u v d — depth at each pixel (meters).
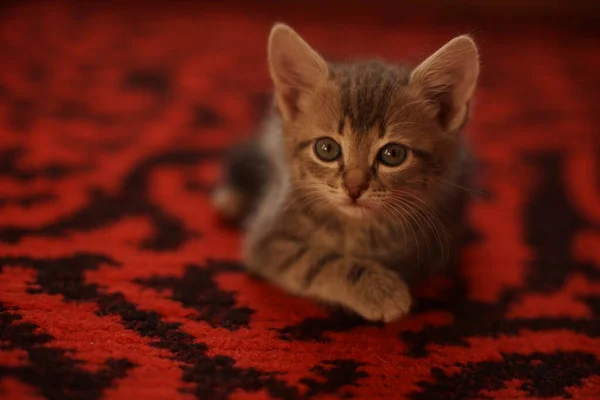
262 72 0.72
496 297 0.51
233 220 0.56
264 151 0.56
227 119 0.65
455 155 0.50
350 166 0.48
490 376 0.46
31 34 0.76
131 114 0.65
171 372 0.44
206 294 0.49
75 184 0.56
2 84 0.66
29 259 0.50
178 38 0.80
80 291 0.48
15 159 0.58
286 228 0.50
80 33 0.78
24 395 0.42
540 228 0.56
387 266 0.50
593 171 0.62
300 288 0.49
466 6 0.94
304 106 0.50
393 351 0.47
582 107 0.69
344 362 0.46
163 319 0.47
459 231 0.52
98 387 0.43
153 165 0.59
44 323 0.46
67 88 0.67
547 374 0.46
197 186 0.58
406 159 0.48
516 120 0.67
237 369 0.45
